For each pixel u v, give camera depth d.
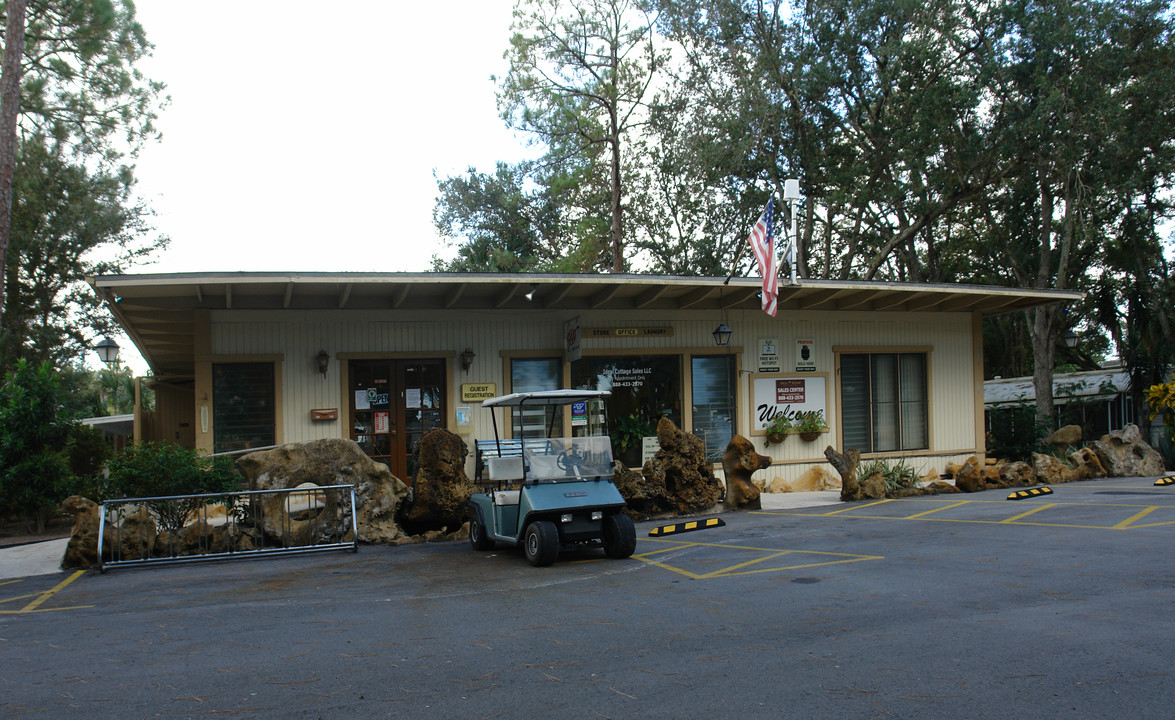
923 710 4.27
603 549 10.05
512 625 6.35
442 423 15.02
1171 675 4.73
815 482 16.70
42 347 28.61
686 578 8.13
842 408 17.69
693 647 5.57
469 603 7.23
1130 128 23.11
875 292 16.47
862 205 26.38
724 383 16.84
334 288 13.41
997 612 6.30
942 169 24.72
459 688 4.82
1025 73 22.27
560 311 15.75
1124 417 26.94
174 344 18.19
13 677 5.28
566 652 5.54
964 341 18.88
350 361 14.55
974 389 18.86
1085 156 23.00
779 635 5.82
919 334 18.44
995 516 11.91
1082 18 21.67
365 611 7.00
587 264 29.22
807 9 25.42
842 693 4.56
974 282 34.62
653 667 5.13
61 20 25.69
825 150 26.59
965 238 34.03
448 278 12.97
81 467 17.25
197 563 10.05
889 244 26.73
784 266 28.53
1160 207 26.11
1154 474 18.05
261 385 14.03
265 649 5.81
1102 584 7.18
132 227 30.41
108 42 27.00
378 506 11.41
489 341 15.33
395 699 4.66
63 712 4.57
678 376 16.53
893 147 24.70
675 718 4.25
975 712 4.23
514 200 32.47
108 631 6.52
